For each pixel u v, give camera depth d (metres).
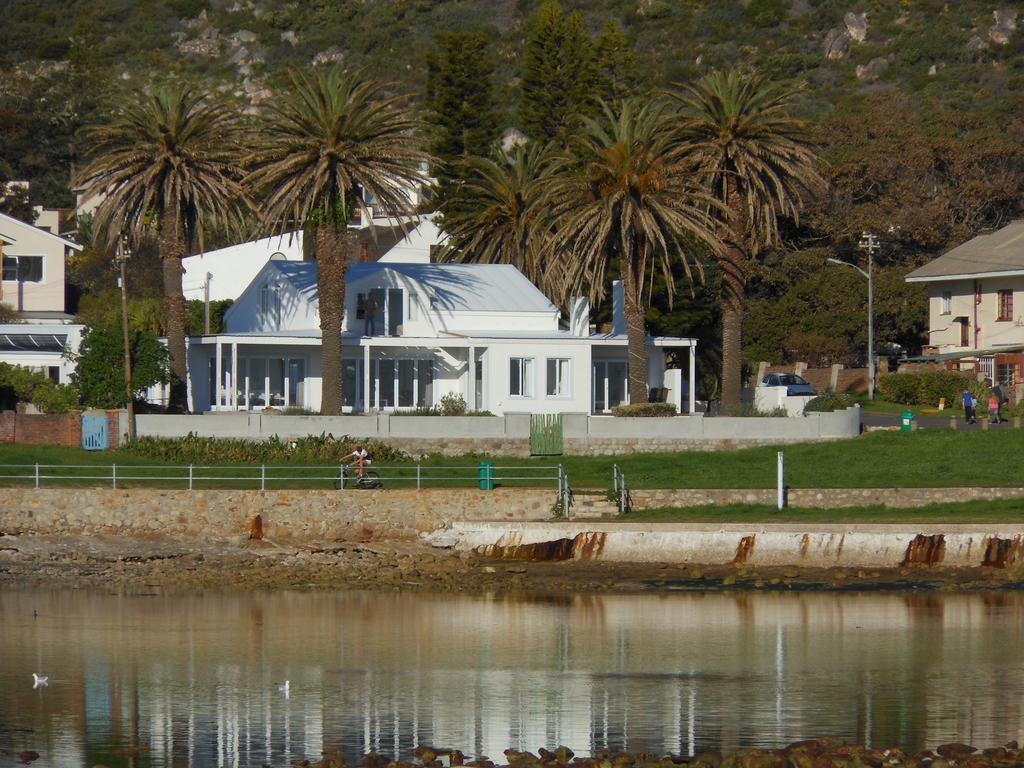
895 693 88.44
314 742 78.12
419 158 172.75
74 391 172.75
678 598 121.19
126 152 175.62
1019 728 80.38
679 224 170.62
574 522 138.12
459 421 167.62
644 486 150.88
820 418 172.75
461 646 102.38
